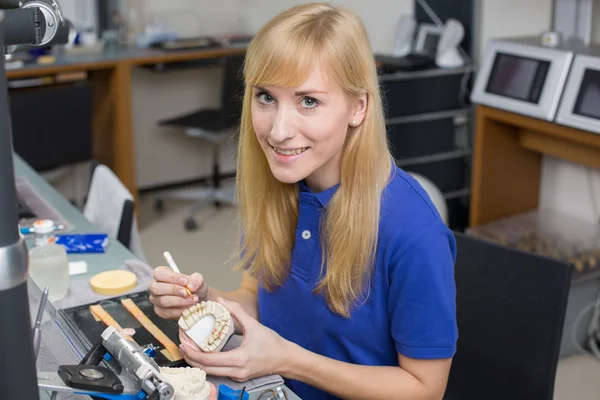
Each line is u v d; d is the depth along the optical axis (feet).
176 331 4.51
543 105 9.14
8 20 3.56
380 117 4.05
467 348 5.44
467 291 5.42
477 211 10.53
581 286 9.51
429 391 4.18
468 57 11.73
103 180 7.69
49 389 3.27
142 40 14.52
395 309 4.17
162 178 16.06
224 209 14.98
